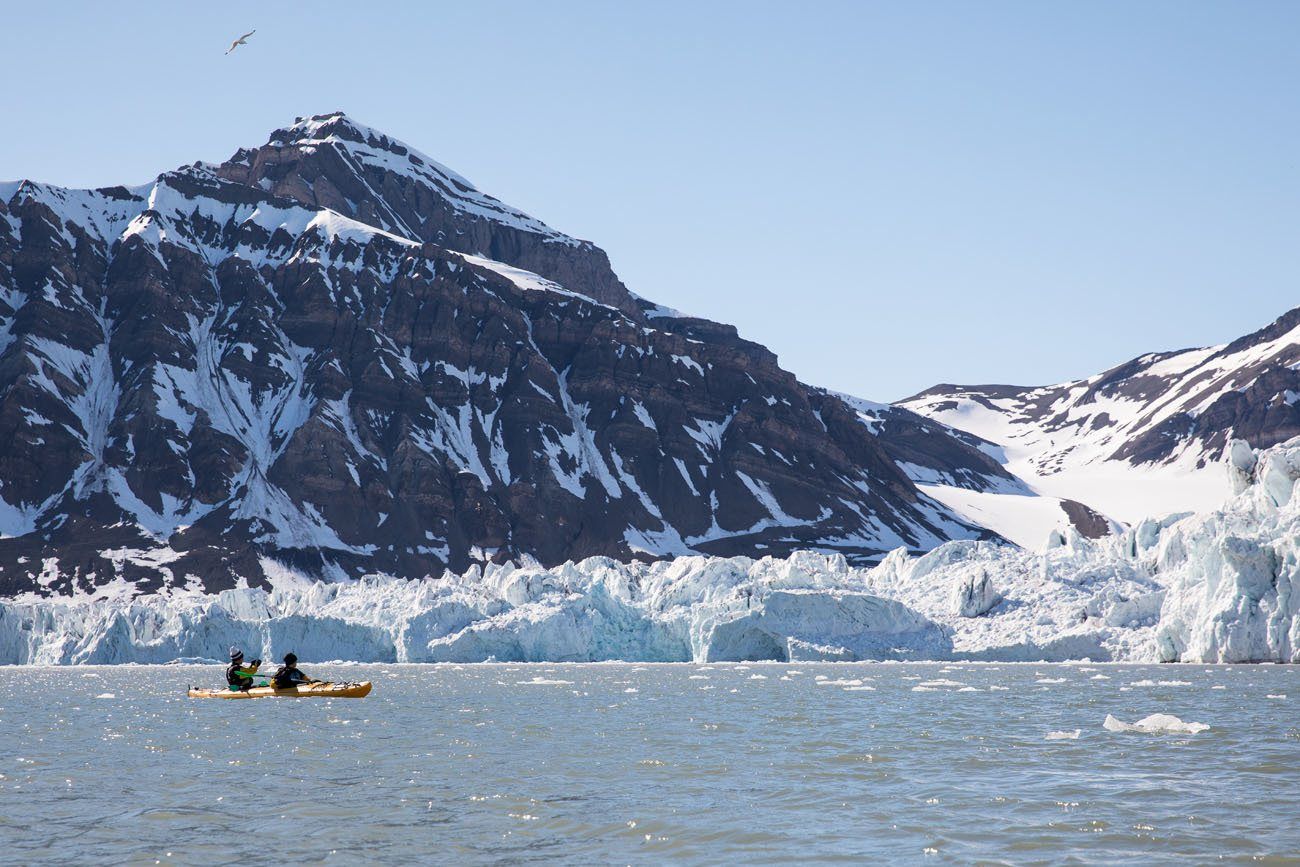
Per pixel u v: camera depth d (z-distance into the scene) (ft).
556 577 500.74
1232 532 371.56
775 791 136.67
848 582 464.65
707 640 449.06
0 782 148.97
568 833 115.65
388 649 476.54
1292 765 149.79
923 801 129.08
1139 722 190.90
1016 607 430.61
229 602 513.04
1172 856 104.06
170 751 178.70
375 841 112.98
